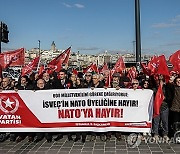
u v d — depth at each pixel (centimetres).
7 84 886
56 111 838
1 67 1012
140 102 820
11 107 841
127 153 724
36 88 872
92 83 857
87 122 831
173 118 852
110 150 751
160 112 841
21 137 867
